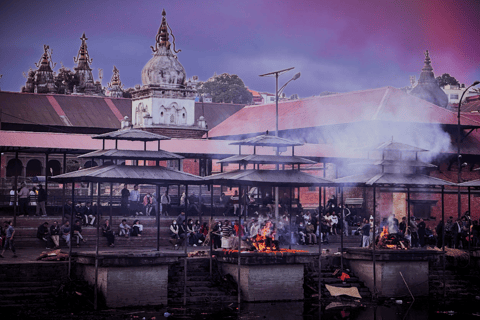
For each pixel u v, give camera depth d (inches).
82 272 1163.3
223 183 1242.6
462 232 1652.3
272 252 1218.6
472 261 1507.1
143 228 1568.7
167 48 2591.0
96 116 3193.9
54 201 1831.9
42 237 1417.3
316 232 1692.9
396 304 1254.3
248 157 1275.8
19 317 995.9
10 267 1115.3
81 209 1584.6
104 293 1102.4
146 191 2113.7
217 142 2073.1
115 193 2117.4
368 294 1312.7
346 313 1140.5
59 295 1090.1
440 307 1229.7
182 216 1489.9
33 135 1726.1
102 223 1589.6
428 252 1337.4
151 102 2534.5
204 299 1178.6
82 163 3235.7
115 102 3351.4
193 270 1254.9
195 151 1971.0
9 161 3080.7
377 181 1331.2
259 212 1868.8
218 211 1889.8
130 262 1108.5
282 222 1670.8
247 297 1197.7
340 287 1296.8
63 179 1194.6
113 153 1201.4
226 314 1084.5
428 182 1368.1
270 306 1171.9
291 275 1236.5
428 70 3272.6
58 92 4574.3
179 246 1462.8
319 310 1155.3
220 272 1267.2
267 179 1226.6
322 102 2598.4
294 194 2181.3
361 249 1352.1
